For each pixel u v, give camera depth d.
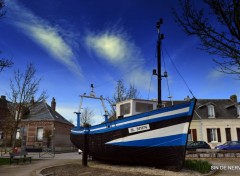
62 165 14.26
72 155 26.09
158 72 13.58
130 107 13.59
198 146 28.11
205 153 21.22
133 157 12.31
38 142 34.97
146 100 13.93
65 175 10.73
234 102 36.16
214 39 6.59
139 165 12.86
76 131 16.25
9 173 11.73
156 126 11.35
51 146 34.88
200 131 33.22
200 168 11.24
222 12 6.21
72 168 12.94
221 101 36.94
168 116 11.13
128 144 12.10
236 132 33.22
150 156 11.70
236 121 33.56
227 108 35.31
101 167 13.13
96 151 13.98
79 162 16.19
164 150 11.20
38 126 35.72
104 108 18.11
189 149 27.61
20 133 34.88
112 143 12.79
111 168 12.56
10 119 24.44
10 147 32.59
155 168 11.93
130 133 12.07
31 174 11.31
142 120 11.73
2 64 15.52
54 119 35.81
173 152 11.00
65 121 41.34
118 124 12.64
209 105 34.59
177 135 10.92
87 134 14.62
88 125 14.83
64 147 38.91
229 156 21.20
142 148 11.69
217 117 34.12
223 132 33.19
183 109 10.93
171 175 10.12
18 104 22.73
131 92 30.50
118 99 29.47
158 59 13.68
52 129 35.53
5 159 18.08
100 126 13.71
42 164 15.30
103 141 13.33
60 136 38.06
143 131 11.66
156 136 11.33
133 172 10.92
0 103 34.44
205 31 6.61
